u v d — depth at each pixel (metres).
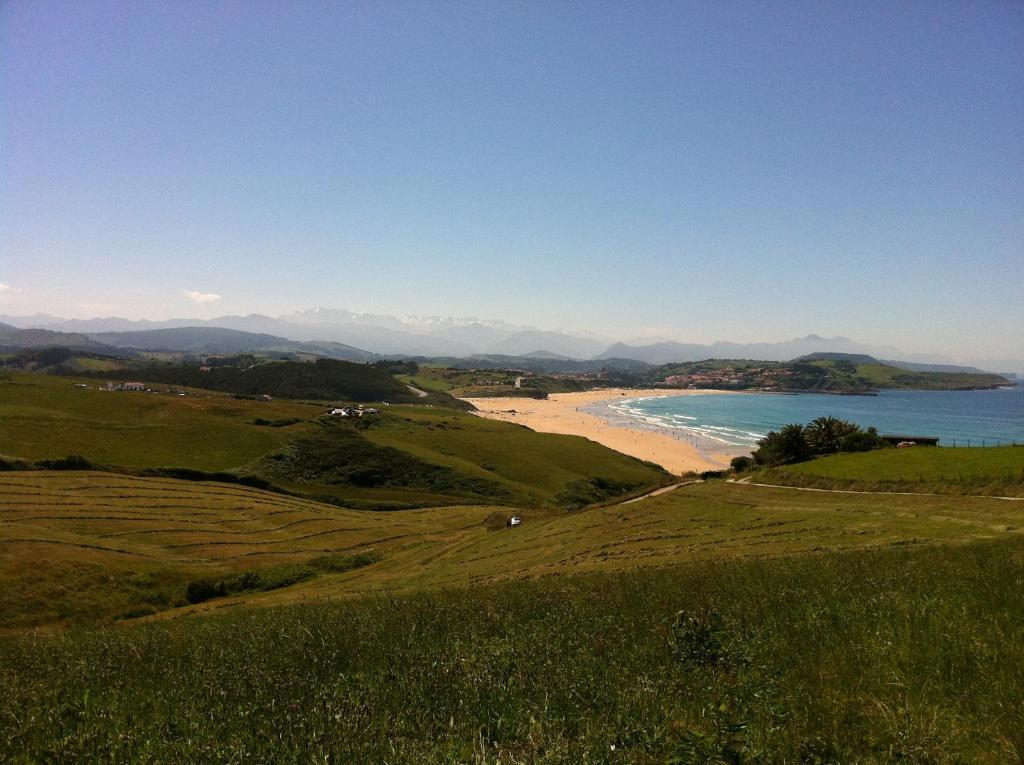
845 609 9.41
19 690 8.24
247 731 5.66
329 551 56.69
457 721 5.73
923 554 15.84
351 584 40.50
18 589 36.91
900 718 5.34
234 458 90.00
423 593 18.67
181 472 77.56
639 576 16.97
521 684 6.62
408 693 6.54
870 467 48.12
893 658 6.95
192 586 43.19
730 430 185.75
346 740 5.21
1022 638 7.20
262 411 113.81
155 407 102.69
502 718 5.64
